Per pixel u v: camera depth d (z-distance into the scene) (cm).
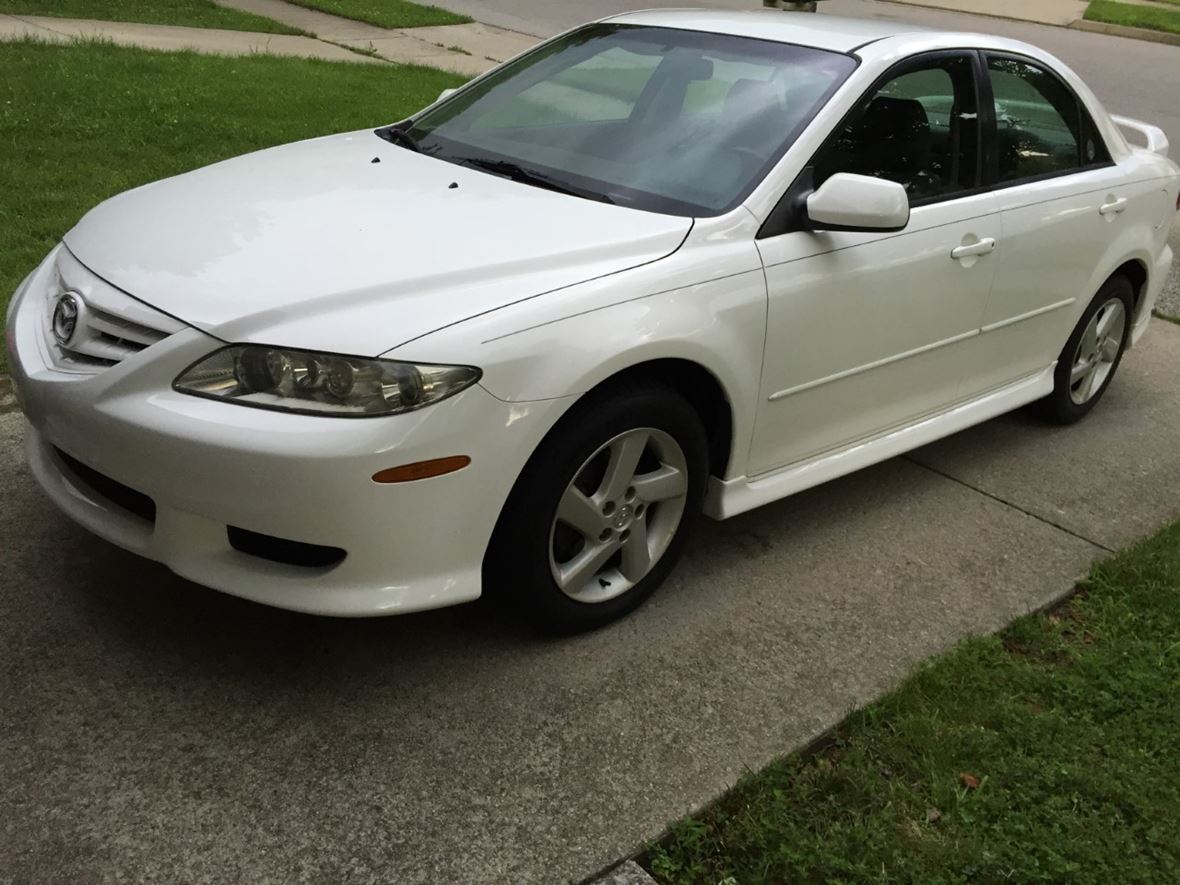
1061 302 445
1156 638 334
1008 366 438
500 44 1402
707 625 324
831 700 296
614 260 290
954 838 250
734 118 348
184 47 1141
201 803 244
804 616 334
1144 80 1465
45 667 280
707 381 313
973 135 393
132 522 277
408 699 281
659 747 273
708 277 301
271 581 261
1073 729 289
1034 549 387
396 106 944
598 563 306
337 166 350
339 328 249
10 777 246
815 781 265
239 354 249
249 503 249
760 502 346
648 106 366
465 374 252
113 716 266
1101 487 442
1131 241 471
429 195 318
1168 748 285
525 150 359
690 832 245
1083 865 246
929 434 405
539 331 265
